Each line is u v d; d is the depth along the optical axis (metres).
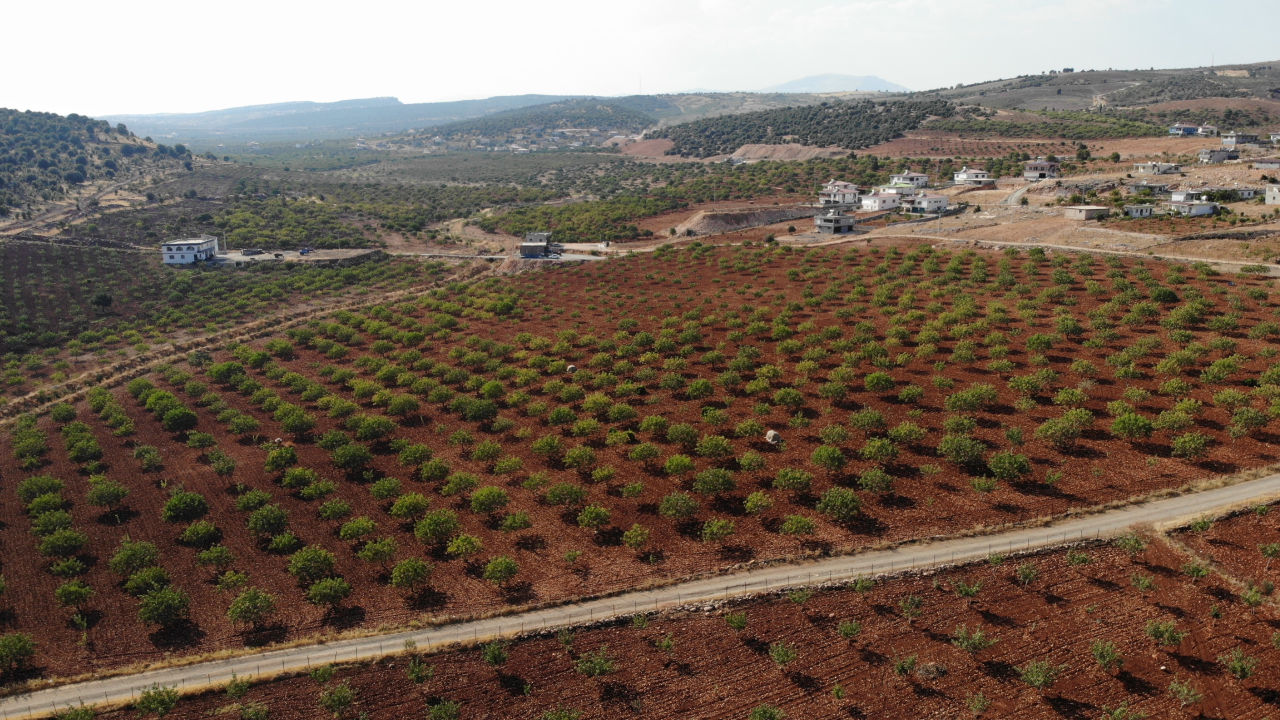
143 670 54.19
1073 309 120.00
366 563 66.25
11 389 118.62
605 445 86.69
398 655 54.00
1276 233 144.25
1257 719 44.28
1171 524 61.50
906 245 180.38
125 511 78.38
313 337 140.50
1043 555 59.62
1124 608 53.62
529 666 52.62
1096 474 70.50
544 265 196.38
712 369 109.00
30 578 66.75
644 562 63.41
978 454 73.31
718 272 171.25
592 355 121.31
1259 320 106.19
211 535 71.69
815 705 47.75
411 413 100.94
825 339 117.25
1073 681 47.97
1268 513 61.84
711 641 53.66
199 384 111.81
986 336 110.38
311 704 50.38
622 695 49.72
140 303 165.12
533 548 66.94
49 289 166.62
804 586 57.84
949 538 62.97
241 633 57.97
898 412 88.50
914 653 51.16
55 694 52.34
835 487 70.25
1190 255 143.62
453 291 177.88
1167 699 46.12
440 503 76.81
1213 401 82.88
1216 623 51.50
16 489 83.69
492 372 116.56
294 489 81.44
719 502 72.25
